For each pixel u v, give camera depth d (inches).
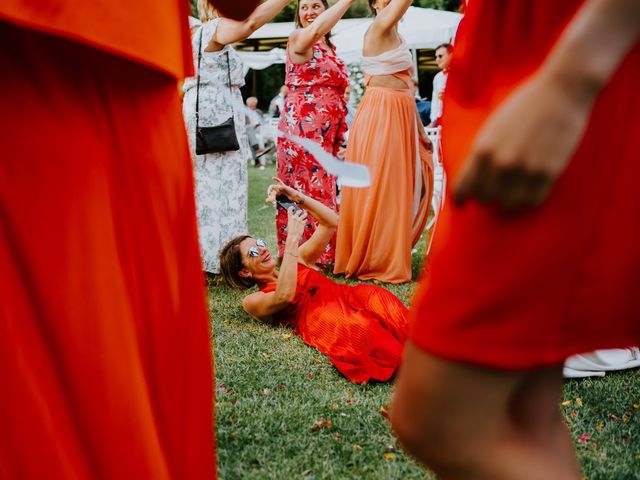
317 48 212.5
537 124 32.0
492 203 34.1
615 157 35.7
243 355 130.2
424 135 210.4
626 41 31.8
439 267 37.9
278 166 217.9
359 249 203.6
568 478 42.6
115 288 49.0
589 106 32.2
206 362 57.6
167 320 53.5
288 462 86.7
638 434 97.0
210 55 188.5
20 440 46.1
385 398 109.5
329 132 214.8
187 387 55.9
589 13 31.7
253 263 170.9
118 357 48.9
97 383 48.4
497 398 38.4
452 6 881.5
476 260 36.1
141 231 52.3
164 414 54.1
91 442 48.6
